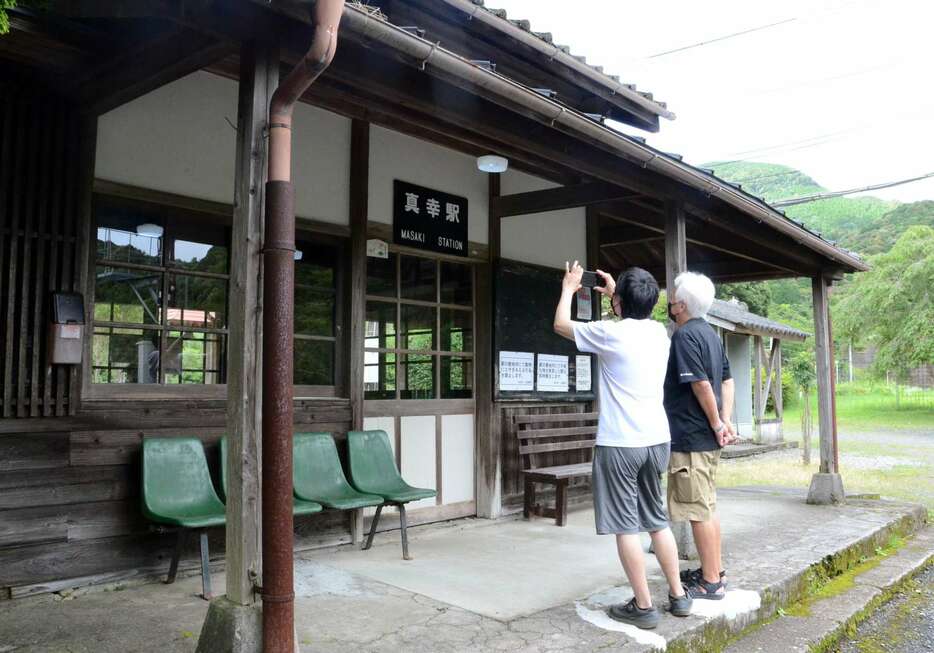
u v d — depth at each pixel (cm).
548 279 628
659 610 322
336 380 477
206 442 397
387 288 523
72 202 351
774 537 491
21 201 336
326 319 476
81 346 346
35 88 342
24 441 332
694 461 336
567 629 297
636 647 278
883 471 1013
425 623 305
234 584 248
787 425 1991
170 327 396
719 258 779
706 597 342
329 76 298
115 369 373
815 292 691
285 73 287
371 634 291
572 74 584
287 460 241
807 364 2125
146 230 390
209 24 245
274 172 248
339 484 434
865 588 423
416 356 542
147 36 290
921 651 354
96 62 320
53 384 341
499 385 576
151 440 363
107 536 356
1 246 327
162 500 357
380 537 491
